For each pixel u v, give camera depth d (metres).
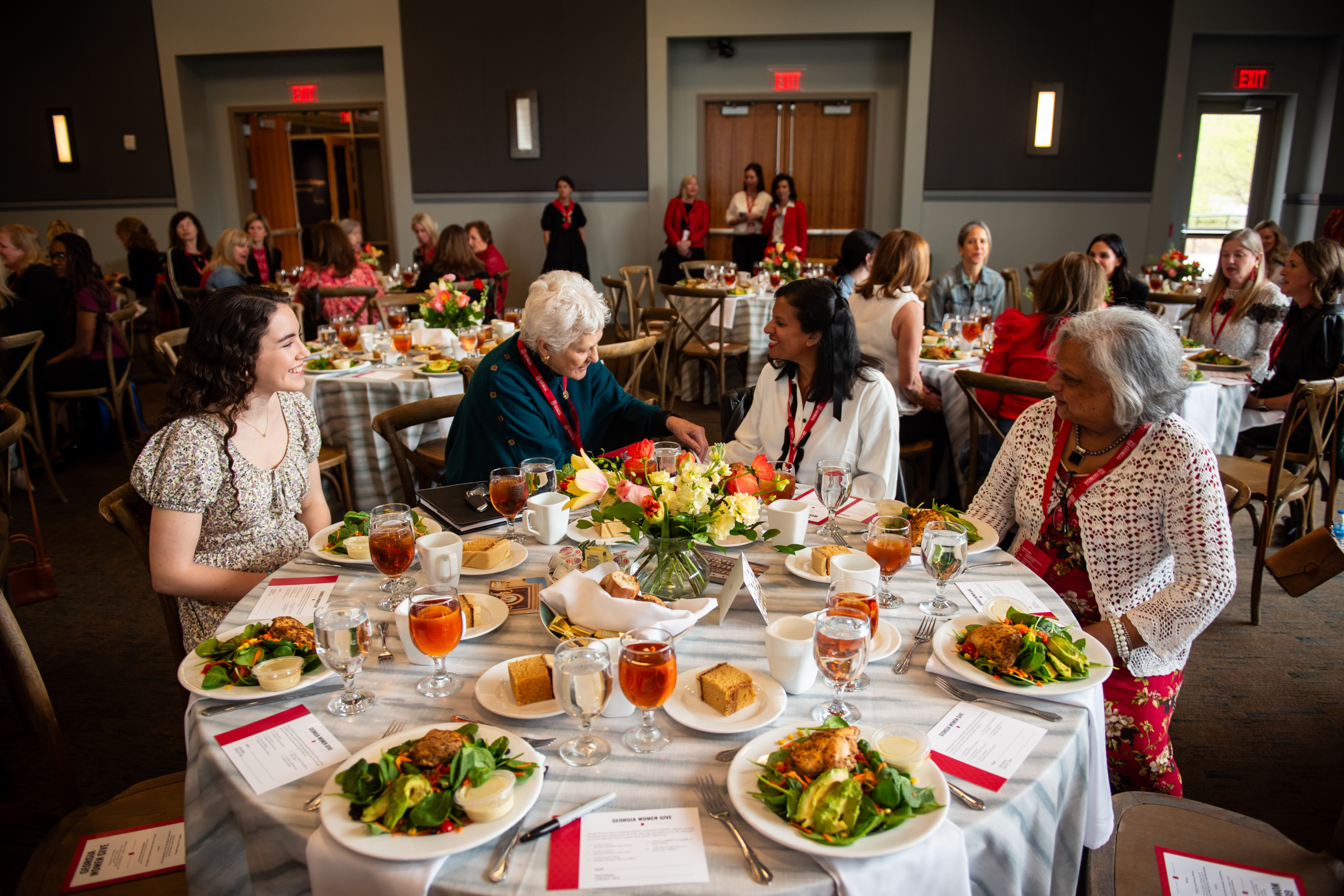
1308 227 8.31
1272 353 3.47
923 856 0.89
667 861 0.88
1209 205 8.59
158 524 1.65
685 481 1.35
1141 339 1.50
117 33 8.64
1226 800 2.02
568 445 2.36
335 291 5.17
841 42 8.34
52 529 3.86
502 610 1.42
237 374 1.67
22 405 4.17
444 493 1.96
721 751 1.06
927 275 3.47
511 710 1.13
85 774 2.18
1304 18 7.68
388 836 0.88
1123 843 1.30
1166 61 7.82
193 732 1.12
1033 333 3.00
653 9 8.09
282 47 8.52
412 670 1.26
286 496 1.83
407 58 8.44
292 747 1.07
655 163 8.45
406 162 8.71
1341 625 2.86
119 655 2.79
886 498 2.25
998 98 8.04
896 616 1.42
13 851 1.88
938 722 1.12
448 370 3.51
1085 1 7.76
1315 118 8.19
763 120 8.60
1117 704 1.56
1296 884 1.21
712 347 5.41
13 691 1.55
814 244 8.88
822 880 0.85
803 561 1.62
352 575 1.59
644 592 1.41
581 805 0.96
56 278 4.64
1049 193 8.20
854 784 0.90
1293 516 3.51
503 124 8.51
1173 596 1.50
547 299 2.13
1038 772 1.02
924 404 3.51
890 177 8.59
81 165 8.98
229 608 1.73
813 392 2.21
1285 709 2.39
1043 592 1.50
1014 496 1.84
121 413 4.70
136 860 1.27
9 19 8.69
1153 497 1.56
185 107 8.80
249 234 7.24
